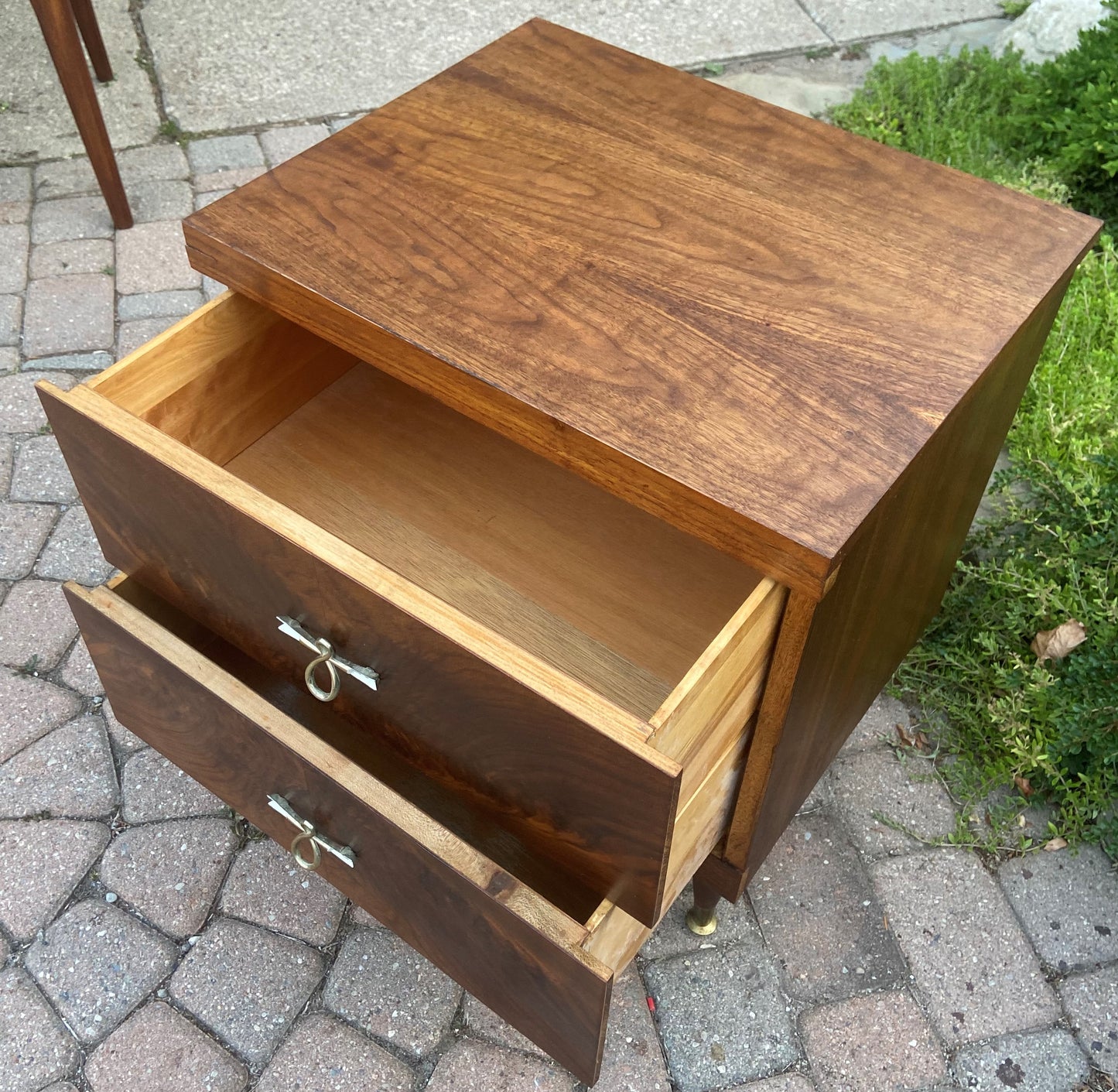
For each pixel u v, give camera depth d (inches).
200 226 45.4
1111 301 78.9
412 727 41.5
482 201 47.4
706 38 111.3
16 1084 49.6
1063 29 102.9
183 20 107.7
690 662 48.7
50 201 89.4
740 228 46.5
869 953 54.5
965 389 40.0
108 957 53.3
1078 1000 53.2
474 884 37.6
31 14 105.5
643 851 36.1
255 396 54.0
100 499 46.3
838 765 61.4
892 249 45.7
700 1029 51.8
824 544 34.6
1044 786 59.9
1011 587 61.5
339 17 109.9
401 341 41.4
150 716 49.3
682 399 39.4
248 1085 49.8
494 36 109.3
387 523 53.1
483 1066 50.4
